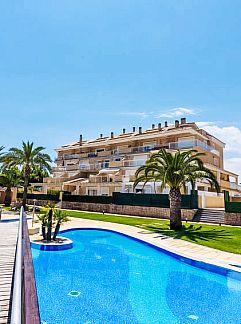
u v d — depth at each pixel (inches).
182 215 1127.6
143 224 973.2
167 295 337.4
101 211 1461.6
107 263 487.8
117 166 1777.8
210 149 1707.7
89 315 274.7
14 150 1477.6
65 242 599.8
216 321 268.7
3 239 521.0
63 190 1932.8
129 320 266.1
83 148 2278.5
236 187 1859.0
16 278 89.4
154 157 915.4
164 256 546.6
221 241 651.5
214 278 408.8
